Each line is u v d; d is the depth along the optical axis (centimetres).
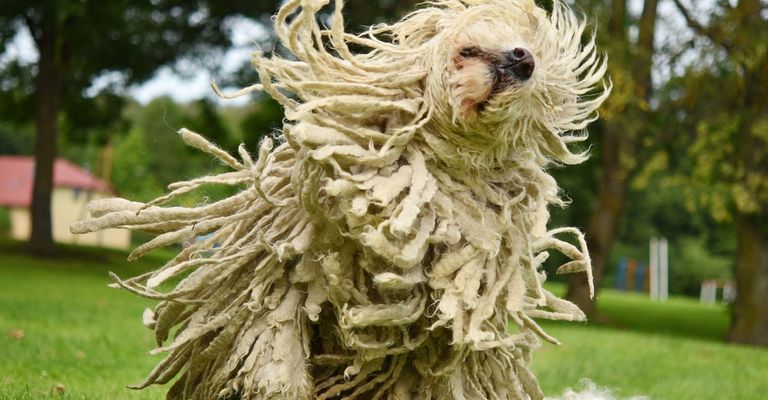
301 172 945
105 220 995
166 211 1005
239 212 1020
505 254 980
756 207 3909
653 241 11181
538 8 973
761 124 3856
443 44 937
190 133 956
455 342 932
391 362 1016
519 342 1065
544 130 973
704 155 4041
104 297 3794
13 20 5656
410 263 913
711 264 11656
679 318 5916
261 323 975
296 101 1014
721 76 4100
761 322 4191
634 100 3966
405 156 948
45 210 6156
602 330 4116
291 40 947
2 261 5606
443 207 942
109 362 1872
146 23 5528
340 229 942
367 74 962
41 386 1527
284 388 942
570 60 987
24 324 2509
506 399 1052
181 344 972
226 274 997
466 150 949
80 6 5241
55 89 6069
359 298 961
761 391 2086
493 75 898
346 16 4906
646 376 2234
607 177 4612
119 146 14688
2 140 15900
